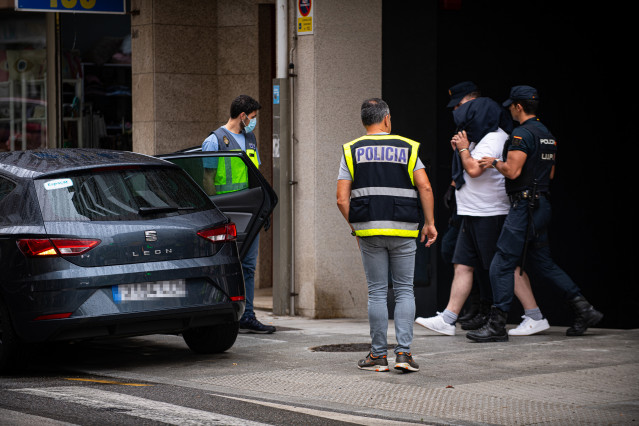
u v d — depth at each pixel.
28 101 16.12
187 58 14.79
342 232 12.02
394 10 11.66
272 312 12.40
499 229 10.03
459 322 11.05
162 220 8.27
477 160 9.89
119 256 7.98
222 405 6.84
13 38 16.19
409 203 8.06
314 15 11.80
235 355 9.12
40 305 7.78
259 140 14.75
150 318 8.03
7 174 8.38
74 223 7.93
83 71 15.70
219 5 14.91
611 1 10.48
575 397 7.08
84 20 15.65
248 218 10.13
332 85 11.90
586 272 10.73
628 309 10.67
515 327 10.97
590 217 10.68
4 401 6.95
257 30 14.62
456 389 7.36
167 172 8.68
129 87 15.45
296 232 12.11
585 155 10.67
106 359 9.06
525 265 10.48
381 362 8.17
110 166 8.36
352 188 8.15
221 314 8.48
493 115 10.17
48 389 7.45
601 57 10.57
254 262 10.46
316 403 6.95
